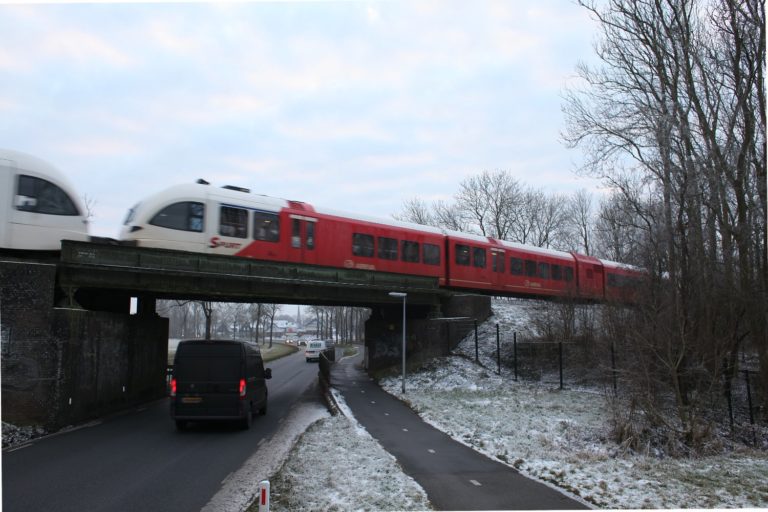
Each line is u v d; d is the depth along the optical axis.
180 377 14.80
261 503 5.18
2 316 14.36
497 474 9.60
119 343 19.42
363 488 8.34
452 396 21.78
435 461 10.75
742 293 16.73
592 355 24.14
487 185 61.59
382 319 32.91
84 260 16.92
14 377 14.32
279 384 31.58
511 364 27.25
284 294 22.61
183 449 12.38
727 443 13.26
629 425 12.94
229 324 149.38
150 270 18.28
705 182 17.08
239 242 21.06
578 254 37.84
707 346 14.27
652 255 17.47
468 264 30.44
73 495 8.55
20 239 16.06
